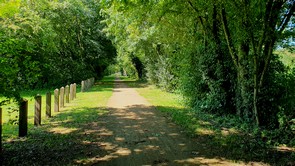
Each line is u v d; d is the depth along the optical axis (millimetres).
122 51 39344
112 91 26453
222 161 6434
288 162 6371
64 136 8695
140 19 15359
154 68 30453
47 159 6508
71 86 18562
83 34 35531
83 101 17984
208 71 13547
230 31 11734
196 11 13273
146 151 7199
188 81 15156
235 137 8648
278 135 8445
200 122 11047
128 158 6637
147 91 26703
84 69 35281
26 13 22094
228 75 12977
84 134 8984
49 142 7973
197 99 14969
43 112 13398
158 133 9195
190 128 9945
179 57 17391
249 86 10875
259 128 9625
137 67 53125
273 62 10375
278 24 9672
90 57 37406
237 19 10594
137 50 29250
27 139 8305
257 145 7789
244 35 10242
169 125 10508
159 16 15031
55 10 29500
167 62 24781
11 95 6770
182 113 13219
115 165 6168
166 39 19250
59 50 31922
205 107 13289
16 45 6859
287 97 9219
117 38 29422
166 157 6715
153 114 13008
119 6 11289
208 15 13367
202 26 14281
